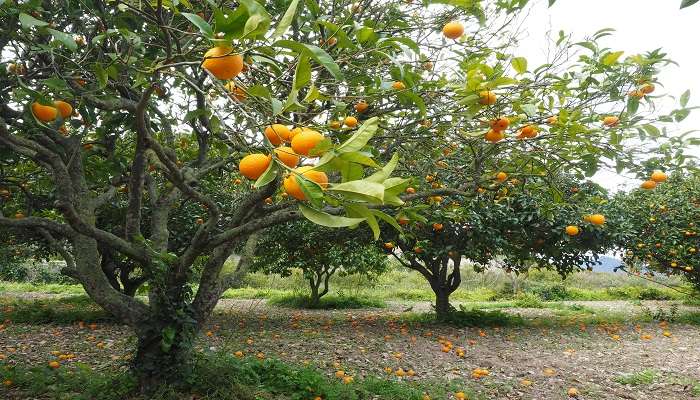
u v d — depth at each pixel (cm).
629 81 272
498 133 259
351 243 977
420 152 410
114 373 435
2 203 579
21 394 390
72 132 407
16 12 218
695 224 909
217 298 414
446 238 793
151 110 389
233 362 424
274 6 298
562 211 764
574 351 674
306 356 604
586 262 903
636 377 511
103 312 845
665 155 305
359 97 258
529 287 1766
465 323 891
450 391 460
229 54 112
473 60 294
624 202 968
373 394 427
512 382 505
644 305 1386
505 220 767
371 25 216
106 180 464
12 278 1833
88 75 290
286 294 1513
